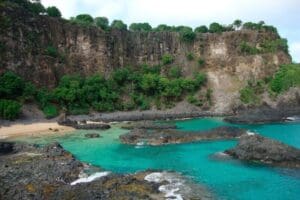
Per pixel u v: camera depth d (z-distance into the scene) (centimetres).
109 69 12006
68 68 11138
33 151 5744
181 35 13438
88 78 11044
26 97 9375
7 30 9844
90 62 11706
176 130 7650
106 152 6103
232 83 12312
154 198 3825
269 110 10556
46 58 10550
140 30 14200
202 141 6894
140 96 11406
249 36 13625
